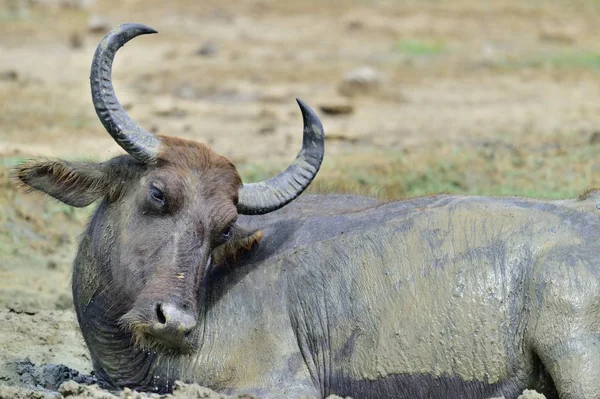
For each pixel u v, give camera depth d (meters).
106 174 33.34
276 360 32.12
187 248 31.59
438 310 31.77
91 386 31.53
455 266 32.09
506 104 88.38
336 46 116.12
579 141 67.31
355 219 34.09
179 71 98.69
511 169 59.28
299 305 32.75
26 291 44.34
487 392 31.53
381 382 32.03
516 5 139.25
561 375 30.08
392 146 69.50
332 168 60.41
